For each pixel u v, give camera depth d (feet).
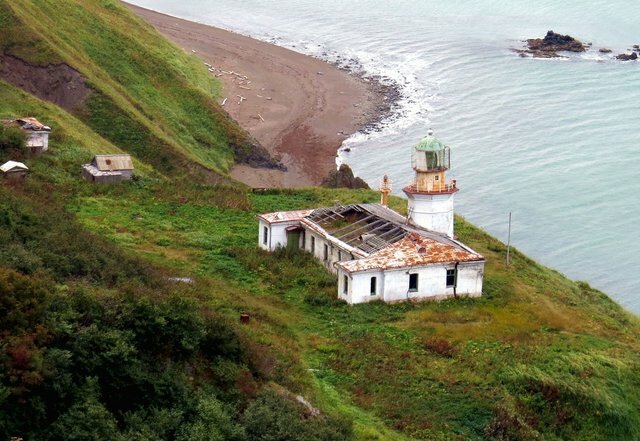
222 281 179.83
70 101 314.35
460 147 348.59
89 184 229.04
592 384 151.02
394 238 183.01
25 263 133.90
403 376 147.02
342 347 155.12
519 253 220.64
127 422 105.70
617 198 304.50
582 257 268.21
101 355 108.58
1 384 97.66
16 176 217.56
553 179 319.47
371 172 326.85
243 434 107.86
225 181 295.07
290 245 199.00
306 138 358.84
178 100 362.33
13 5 337.93
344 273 174.60
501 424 136.56
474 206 299.17
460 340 161.68
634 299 247.29
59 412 102.78
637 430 149.38
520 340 164.14
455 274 180.24
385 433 127.75
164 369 115.24
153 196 229.45
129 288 125.59
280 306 171.94
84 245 160.15
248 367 127.03
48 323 108.68
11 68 316.81
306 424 114.21
